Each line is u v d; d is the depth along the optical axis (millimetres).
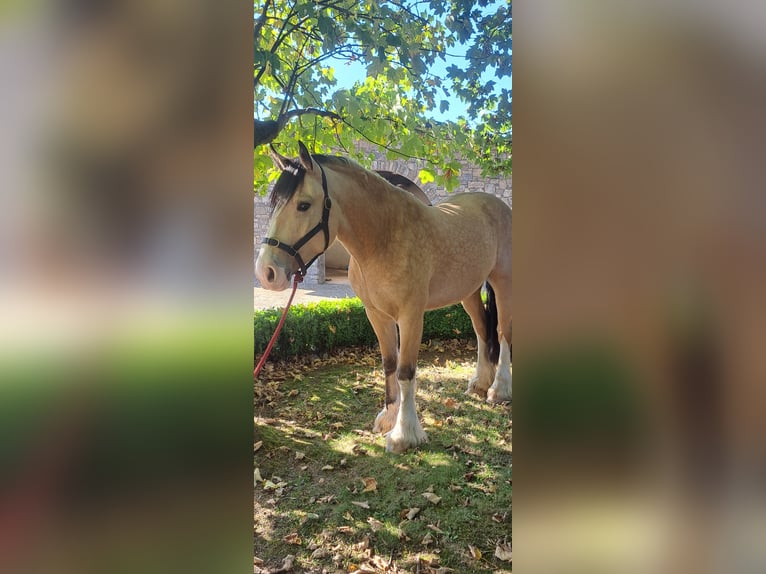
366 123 2387
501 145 2469
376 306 2234
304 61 2311
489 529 1789
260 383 2938
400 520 1846
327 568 1635
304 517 1862
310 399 2754
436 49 2332
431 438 2291
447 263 2275
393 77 2357
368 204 2074
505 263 2582
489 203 2570
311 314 3289
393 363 2346
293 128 2408
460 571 1607
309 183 1932
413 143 2410
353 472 2111
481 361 2678
